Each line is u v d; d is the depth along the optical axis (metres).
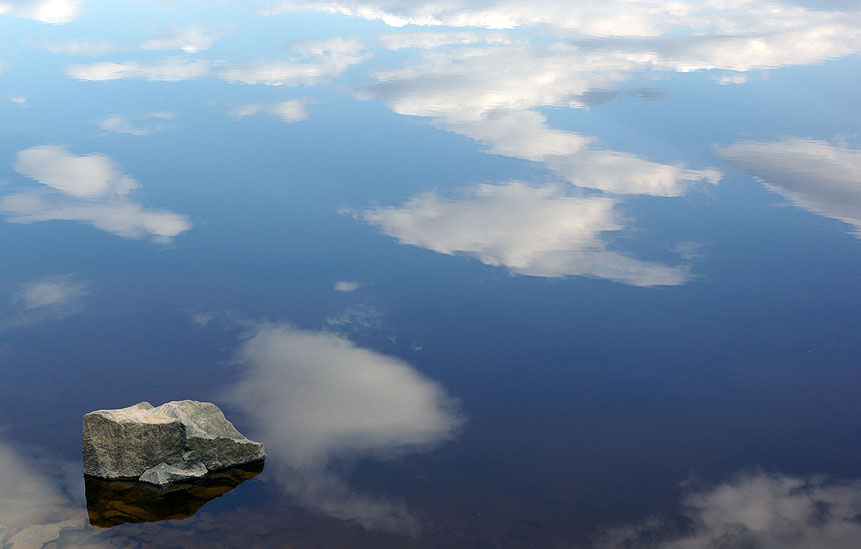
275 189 19.50
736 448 10.57
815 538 8.86
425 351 12.77
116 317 13.48
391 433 10.66
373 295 14.62
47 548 8.10
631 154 22.33
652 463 10.20
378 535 8.65
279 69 30.27
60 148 21.78
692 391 11.86
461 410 11.26
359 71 30.23
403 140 23.08
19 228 16.98
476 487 9.60
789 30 37.84
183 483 9.42
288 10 40.97
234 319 13.57
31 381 11.45
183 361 12.19
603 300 14.62
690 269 15.90
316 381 11.81
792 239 17.38
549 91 28.05
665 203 19.17
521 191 19.73
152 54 32.03
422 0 44.59
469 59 32.25
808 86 28.95
